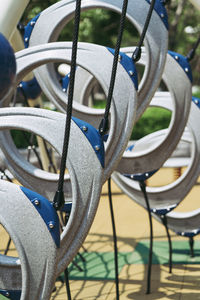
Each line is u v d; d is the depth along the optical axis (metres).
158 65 2.10
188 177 2.82
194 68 18.05
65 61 1.85
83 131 1.51
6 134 1.98
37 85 3.18
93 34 14.14
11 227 1.31
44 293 1.33
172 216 3.00
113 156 1.82
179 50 17.38
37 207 1.33
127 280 2.78
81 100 2.65
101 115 2.26
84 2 2.16
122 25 1.57
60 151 1.48
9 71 1.00
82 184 1.50
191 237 3.12
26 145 8.07
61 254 1.52
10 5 1.87
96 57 1.83
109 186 2.37
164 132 3.08
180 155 7.43
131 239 3.71
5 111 1.52
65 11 2.21
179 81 2.46
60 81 2.60
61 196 1.39
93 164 1.50
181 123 2.47
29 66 1.89
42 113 1.50
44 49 1.89
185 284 2.63
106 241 3.70
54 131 1.49
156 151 2.46
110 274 2.92
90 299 2.49
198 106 2.85
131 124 1.81
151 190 2.88
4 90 1.00
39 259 1.32
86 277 2.91
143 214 4.55
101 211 4.75
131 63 1.84
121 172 2.53
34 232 1.32
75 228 1.51
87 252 3.45
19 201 1.33
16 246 1.31
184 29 17.31
